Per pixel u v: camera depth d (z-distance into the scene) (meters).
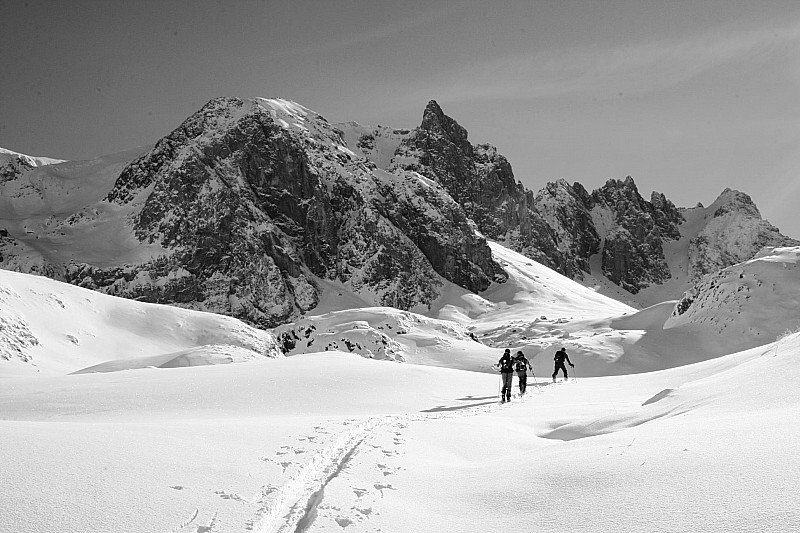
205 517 5.47
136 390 17.89
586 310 144.75
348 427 10.96
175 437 8.38
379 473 7.69
